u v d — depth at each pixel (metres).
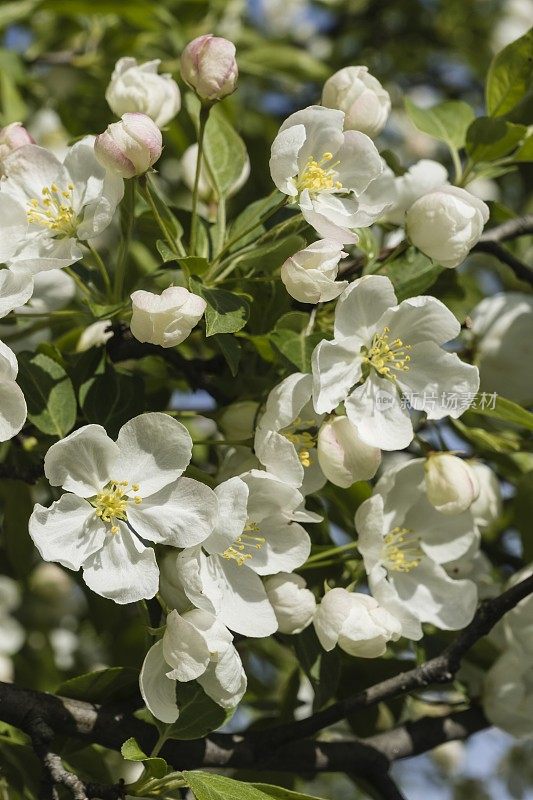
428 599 0.77
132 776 0.94
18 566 0.84
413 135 1.20
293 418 0.73
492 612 0.76
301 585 0.74
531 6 1.29
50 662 0.95
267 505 0.73
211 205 0.82
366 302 0.74
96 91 0.99
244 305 0.74
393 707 0.83
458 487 0.75
